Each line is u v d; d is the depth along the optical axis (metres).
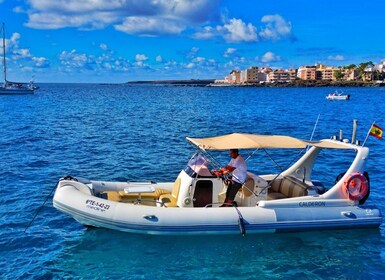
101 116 40.88
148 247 8.91
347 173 10.17
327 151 20.83
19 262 8.32
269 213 9.45
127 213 9.12
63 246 9.02
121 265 8.23
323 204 9.88
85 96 96.75
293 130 31.45
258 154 20.27
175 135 26.73
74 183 9.88
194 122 35.88
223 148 9.27
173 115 43.22
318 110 55.19
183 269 8.12
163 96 102.44
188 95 112.69
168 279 7.75
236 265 8.31
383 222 10.61
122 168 16.62
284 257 8.68
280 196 10.41
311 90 165.12
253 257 8.64
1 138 24.34
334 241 9.45
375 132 10.54
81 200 9.34
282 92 143.50
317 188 10.66
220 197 9.79
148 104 64.44
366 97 99.56
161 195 10.39
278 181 10.88
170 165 17.27
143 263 8.31
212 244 9.10
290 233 9.65
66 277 7.79
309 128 32.88
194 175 9.57
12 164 17.00
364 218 9.95
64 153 19.66
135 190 9.95
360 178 10.02
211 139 10.15
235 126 33.34
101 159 18.31
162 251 8.77
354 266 8.41
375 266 8.42
